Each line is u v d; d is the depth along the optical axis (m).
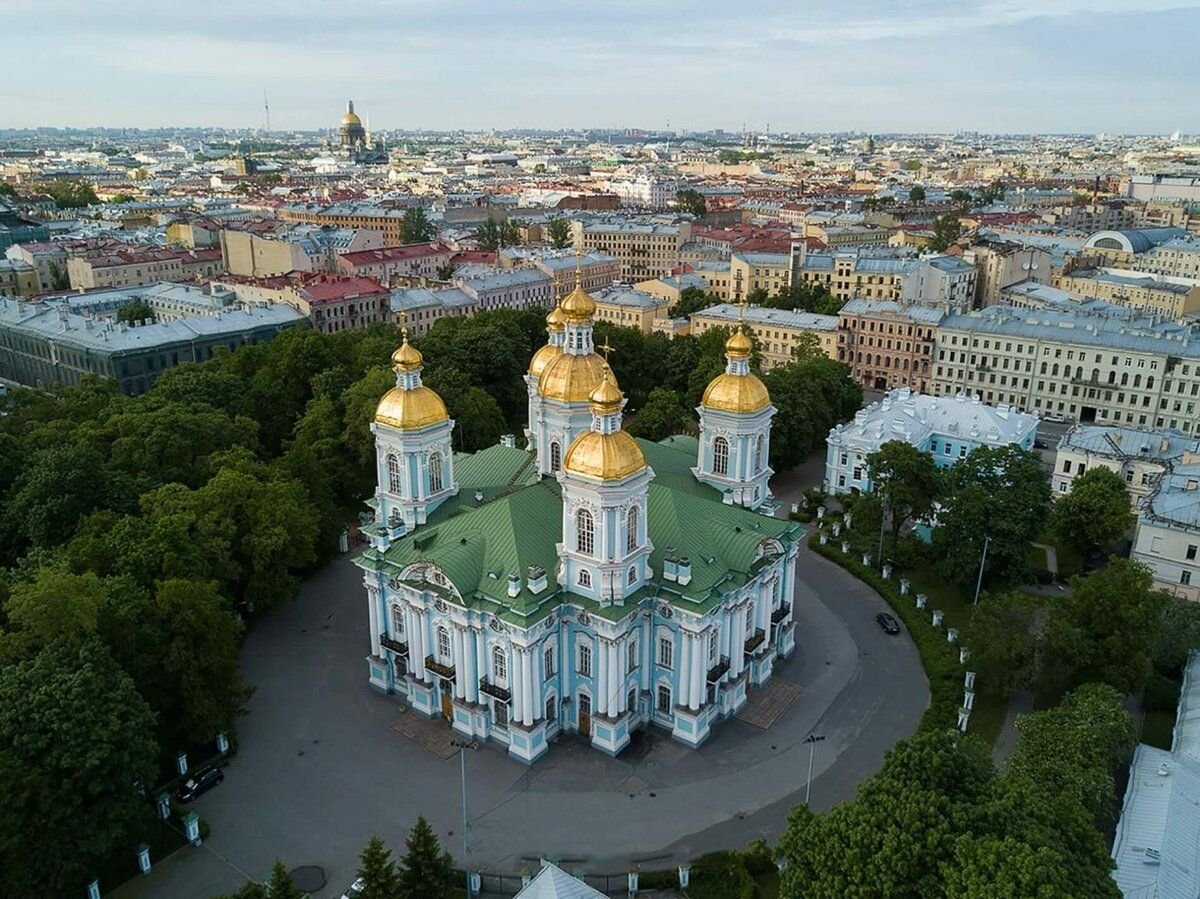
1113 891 52.78
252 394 147.00
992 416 144.25
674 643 83.44
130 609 78.00
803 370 158.38
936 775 59.53
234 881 69.44
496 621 80.31
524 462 103.44
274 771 81.38
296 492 108.69
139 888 68.62
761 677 93.44
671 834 74.31
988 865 50.84
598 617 79.62
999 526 105.38
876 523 117.38
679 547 86.69
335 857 71.81
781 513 137.00
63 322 186.12
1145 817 68.06
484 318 182.62
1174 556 104.06
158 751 71.19
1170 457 126.44
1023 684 87.06
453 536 87.06
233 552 99.94
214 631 82.06
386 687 92.38
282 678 94.81
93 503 100.75
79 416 129.00
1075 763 68.00
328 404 138.62
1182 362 167.38
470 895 68.38
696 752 84.00
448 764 82.38
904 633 104.00
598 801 77.94
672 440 115.81
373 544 90.31
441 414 92.50
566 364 92.50
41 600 72.19
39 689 66.62
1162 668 92.44
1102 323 183.12
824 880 55.22
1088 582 89.75
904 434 138.62
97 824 65.94
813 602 110.69
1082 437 134.38
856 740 85.75
